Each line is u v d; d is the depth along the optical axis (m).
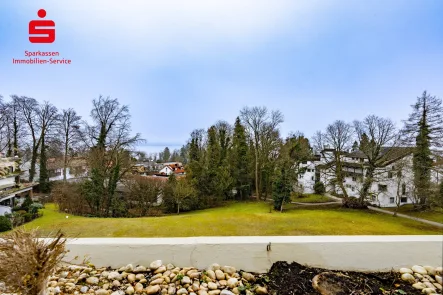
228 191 20.52
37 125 17.69
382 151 15.34
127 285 1.29
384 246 1.38
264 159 20.38
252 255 1.41
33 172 17.80
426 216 14.47
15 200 13.85
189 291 1.24
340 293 1.17
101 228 8.62
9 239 1.00
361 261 1.38
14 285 0.94
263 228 10.16
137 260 1.43
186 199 17.17
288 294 1.19
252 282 1.31
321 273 1.34
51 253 1.02
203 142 21.59
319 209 16.94
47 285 1.17
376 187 18.28
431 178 13.60
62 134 18.20
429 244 1.38
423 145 13.45
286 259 1.41
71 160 18.50
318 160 20.88
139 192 16.06
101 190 13.93
